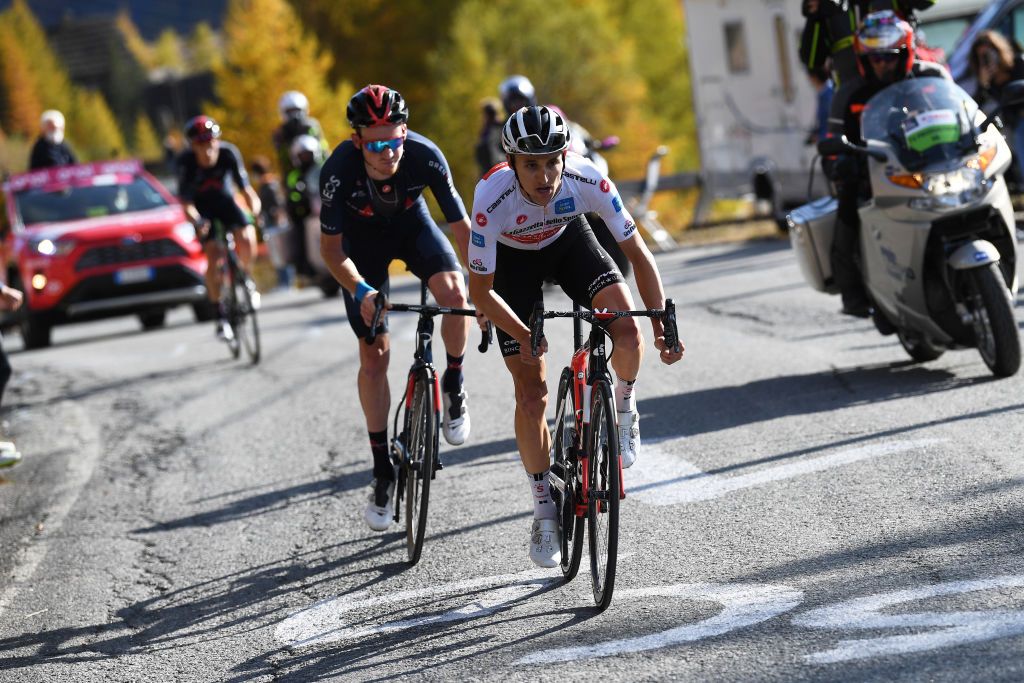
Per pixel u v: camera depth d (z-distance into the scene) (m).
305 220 63.62
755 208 82.06
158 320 67.56
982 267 25.88
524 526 20.83
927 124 26.70
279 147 63.75
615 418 16.41
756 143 74.44
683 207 130.12
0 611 20.06
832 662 13.54
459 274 22.05
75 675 16.83
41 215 62.31
